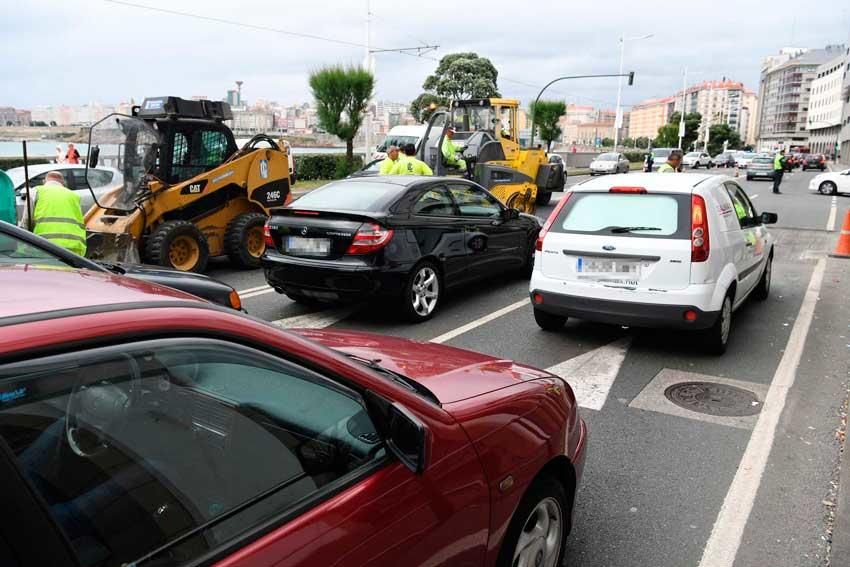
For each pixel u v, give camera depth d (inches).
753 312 313.1
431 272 297.6
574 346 261.0
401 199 288.8
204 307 69.7
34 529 50.7
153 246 355.9
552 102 1920.5
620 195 247.0
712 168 2630.4
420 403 87.0
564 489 116.7
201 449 65.8
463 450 88.0
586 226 247.9
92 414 58.2
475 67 2701.8
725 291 237.1
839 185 1113.4
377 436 80.0
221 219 405.1
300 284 283.7
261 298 335.6
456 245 311.3
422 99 2802.7
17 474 50.7
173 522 61.2
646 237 234.5
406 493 77.6
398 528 75.3
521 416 102.9
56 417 55.3
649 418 193.5
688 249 228.4
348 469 75.2
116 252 351.6
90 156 361.7
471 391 102.9
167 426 63.7
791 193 1170.6
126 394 60.6
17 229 161.8
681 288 229.9
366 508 72.8
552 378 123.4
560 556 114.4
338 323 291.7
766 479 159.0
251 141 416.5
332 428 76.9
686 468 164.2
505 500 93.8
